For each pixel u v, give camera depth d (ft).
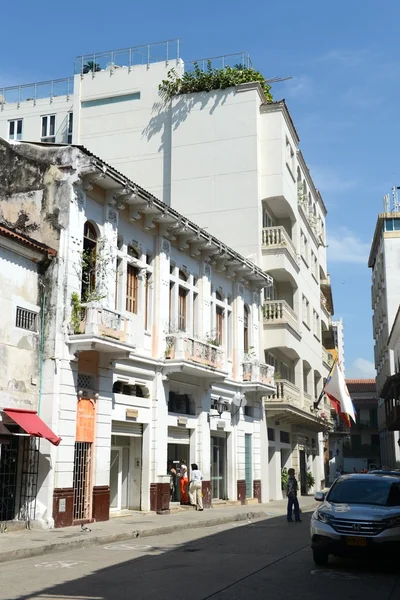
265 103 115.96
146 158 117.70
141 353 73.05
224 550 46.60
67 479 57.72
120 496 71.20
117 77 122.01
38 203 62.03
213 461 91.86
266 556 43.42
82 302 61.46
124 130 119.85
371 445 299.99
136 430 72.84
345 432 209.15
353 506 39.55
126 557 42.86
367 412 303.89
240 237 109.81
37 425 54.34
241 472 97.55
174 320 80.79
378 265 226.99
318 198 165.07
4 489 53.88
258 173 111.55
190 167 114.21
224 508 85.76
